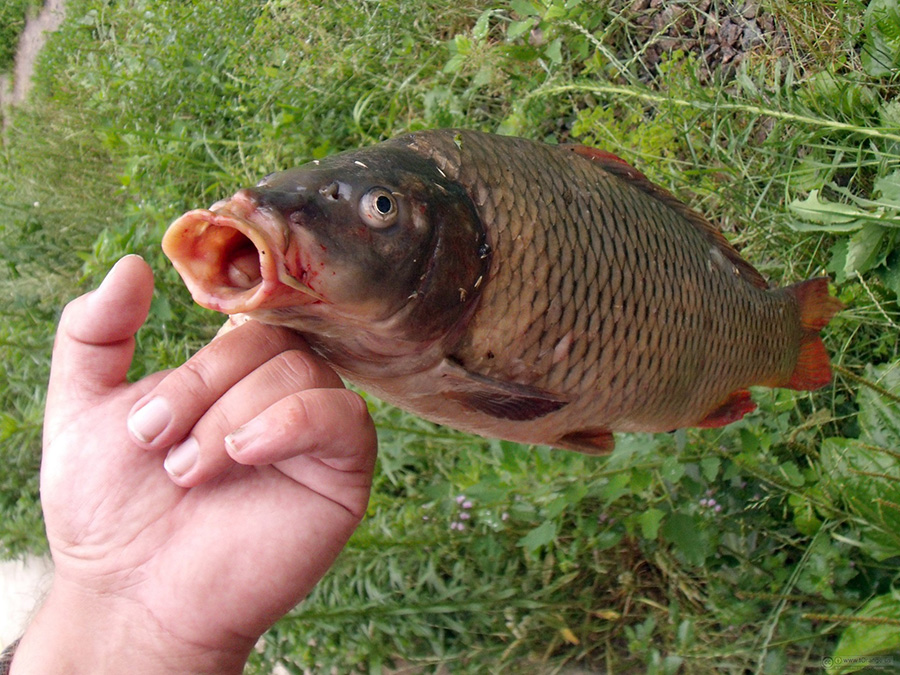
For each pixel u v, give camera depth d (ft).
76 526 0.86
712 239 1.29
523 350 1.03
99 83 3.12
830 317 1.45
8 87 4.80
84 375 0.87
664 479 1.61
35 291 2.44
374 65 2.49
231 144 2.58
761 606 1.58
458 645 1.67
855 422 1.72
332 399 0.75
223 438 0.75
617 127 2.05
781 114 1.73
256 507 0.84
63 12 4.42
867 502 1.43
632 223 1.12
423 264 0.90
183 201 2.54
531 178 1.03
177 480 0.76
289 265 0.80
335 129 2.45
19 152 3.18
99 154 2.98
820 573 1.46
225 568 0.83
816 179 1.77
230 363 0.78
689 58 1.93
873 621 1.17
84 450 0.86
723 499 1.63
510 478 1.62
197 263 0.76
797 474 1.53
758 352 1.35
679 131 1.90
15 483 2.42
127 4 3.43
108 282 0.82
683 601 1.65
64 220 2.70
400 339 0.93
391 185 0.89
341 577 1.73
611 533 1.59
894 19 1.66
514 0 2.16
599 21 2.15
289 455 0.73
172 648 0.83
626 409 1.19
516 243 1.00
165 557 0.84
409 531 1.70
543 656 1.64
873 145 1.66
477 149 1.00
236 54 2.70
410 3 2.44
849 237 1.71
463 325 0.98
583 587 1.68
